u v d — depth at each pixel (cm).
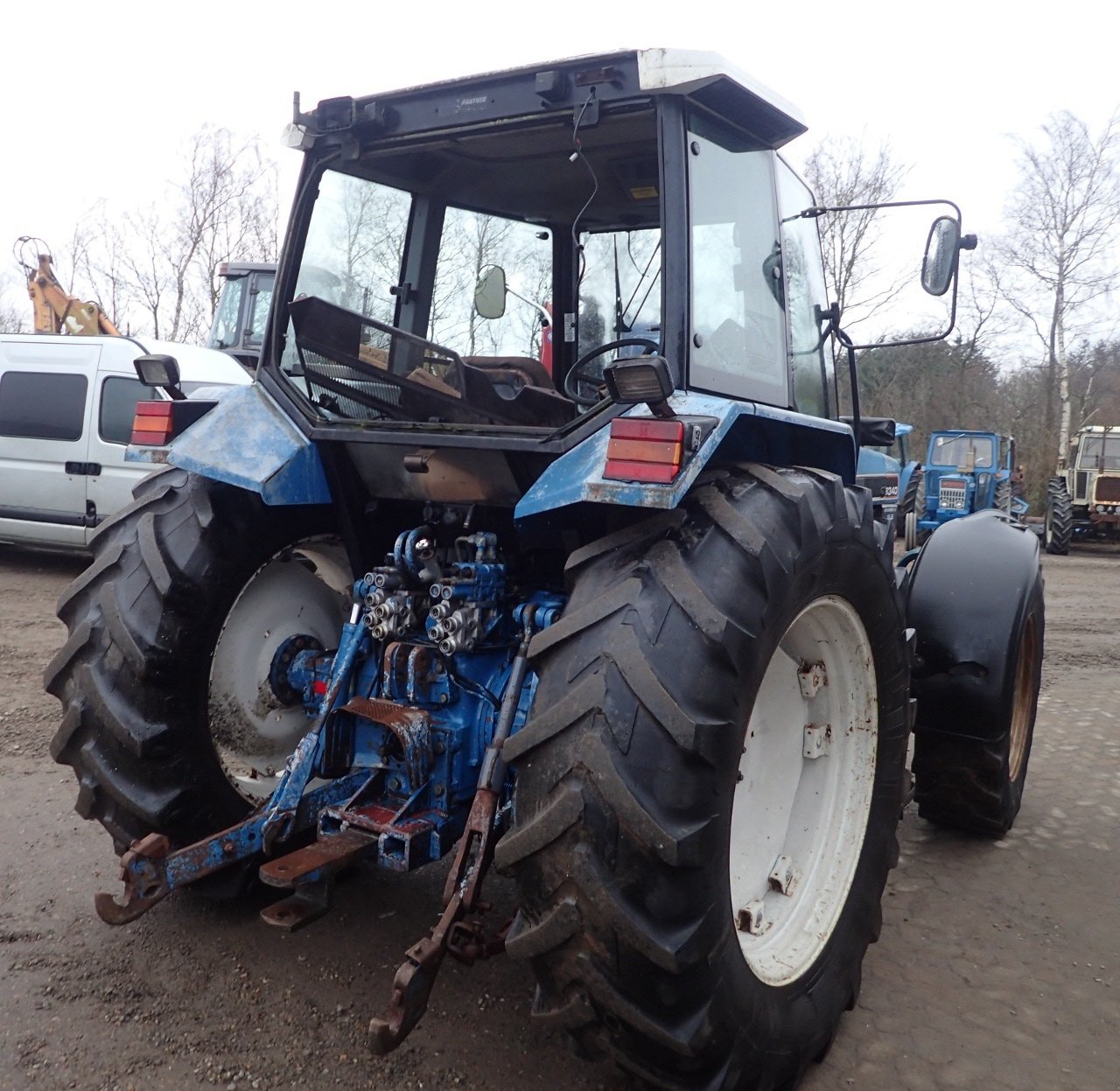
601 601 194
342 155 279
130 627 253
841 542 225
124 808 254
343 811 243
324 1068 220
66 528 855
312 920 226
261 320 1080
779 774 258
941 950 288
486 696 252
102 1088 210
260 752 284
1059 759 468
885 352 2030
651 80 227
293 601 294
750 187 267
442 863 325
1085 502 1738
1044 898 323
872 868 259
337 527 296
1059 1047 243
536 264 328
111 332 1229
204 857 234
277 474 259
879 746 262
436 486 262
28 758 410
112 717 249
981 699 332
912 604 347
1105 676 644
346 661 258
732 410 214
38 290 1194
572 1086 217
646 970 180
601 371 318
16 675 536
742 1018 196
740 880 238
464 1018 240
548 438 228
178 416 281
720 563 197
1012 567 346
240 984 250
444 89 261
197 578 258
